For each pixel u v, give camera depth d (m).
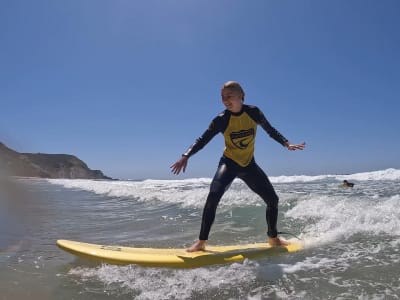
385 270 3.14
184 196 9.62
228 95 3.85
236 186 10.83
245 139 3.98
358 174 24.95
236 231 5.34
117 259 3.66
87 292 2.99
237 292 2.87
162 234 5.45
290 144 3.99
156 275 3.33
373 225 4.72
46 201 11.73
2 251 4.50
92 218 7.52
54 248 4.66
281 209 6.50
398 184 14.76
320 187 14.27
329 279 3.02
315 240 4.34
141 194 11.84
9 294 3.01
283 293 2.79
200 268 3.50
